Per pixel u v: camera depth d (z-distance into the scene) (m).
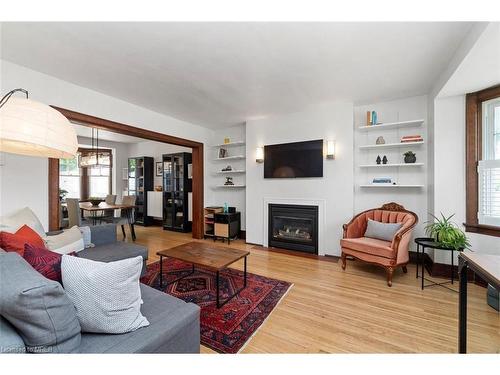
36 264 1.10
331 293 2.40
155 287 2.53
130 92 3.07
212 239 4.89
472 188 2.64
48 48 2.09
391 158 3.47
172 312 1.26
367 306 2.14
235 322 1.90
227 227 4.54
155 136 3.88
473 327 1.80
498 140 2.51
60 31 1.84
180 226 5.76
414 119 3.31
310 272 2.99
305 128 3.89
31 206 2.50
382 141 3.36
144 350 1.00
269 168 4.22
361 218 3.33
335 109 3.64
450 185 2.77
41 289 0.81
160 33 1.87
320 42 1.99
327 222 3.71
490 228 2.48
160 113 3.97
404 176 3.39
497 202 2.49
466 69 2.10
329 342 1.65
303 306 2.15
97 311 1.01
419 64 2.37
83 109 2.89
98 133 5.79
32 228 2.08
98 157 6.07
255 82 2.79
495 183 2.49
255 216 4.43
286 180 4.08
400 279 2.76
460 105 2.73
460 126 2.72
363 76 2.65
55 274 1.09
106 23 1.74
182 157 5.71
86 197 6.78
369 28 1.80
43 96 2.55
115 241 2.85
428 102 3.17
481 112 2.61
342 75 2.62
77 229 2.44
